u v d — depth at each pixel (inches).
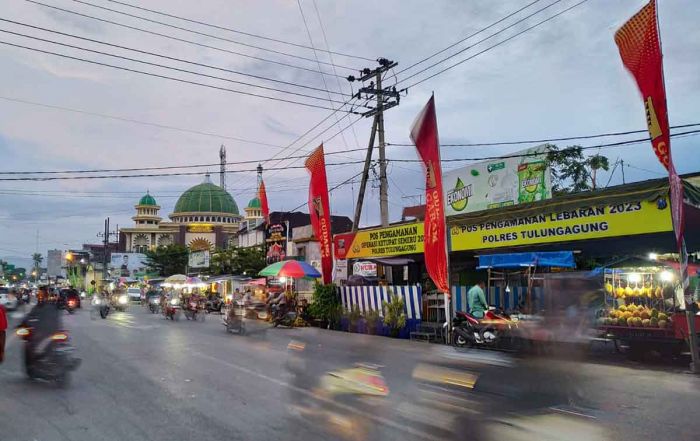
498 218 651.5
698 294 494.9
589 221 555.8
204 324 892.6
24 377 376.5
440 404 271.7
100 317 1085.8
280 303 888.3
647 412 268.5
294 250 1453.0
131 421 256.2
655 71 419.8
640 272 507.8
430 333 649.0
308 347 508.1
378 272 1024.2
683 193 470.6
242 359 452.8
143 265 3531.0
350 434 228.1
